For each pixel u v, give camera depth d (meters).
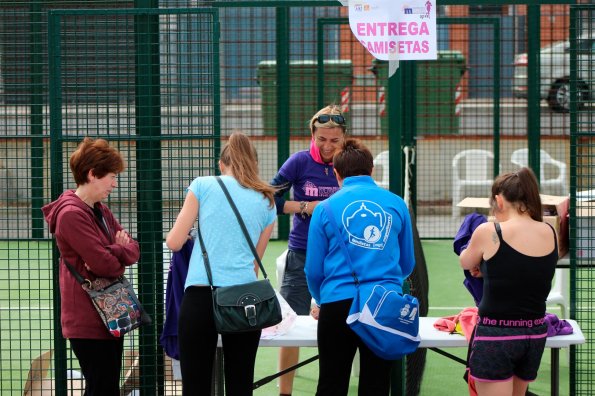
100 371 5.91
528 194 5.77
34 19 10.09
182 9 6.55
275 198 7.25
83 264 5.84
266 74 15.43
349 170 6.02
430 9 6.32
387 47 6.36
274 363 8.70
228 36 15.13
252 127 15.36
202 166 6.77
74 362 7.66
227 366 5.91
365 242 5.80
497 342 5.69
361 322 5.64
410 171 13.46
